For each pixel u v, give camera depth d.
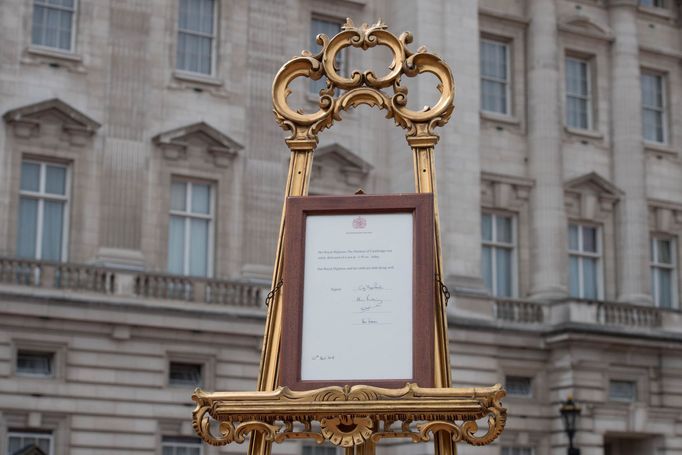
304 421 4.98
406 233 5.21
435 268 5.21
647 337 43.00
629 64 47.50
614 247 46.22
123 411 35.41
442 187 41.78
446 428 4.89
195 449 36.75
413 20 42.41
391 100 5.61
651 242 47.50
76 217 35.81
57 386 34.50
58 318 34.53
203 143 38.47
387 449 40.00
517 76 45.66
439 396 4.85
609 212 46.34
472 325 41.00
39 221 35.56
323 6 41.97
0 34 35.72
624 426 42.47
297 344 5.09
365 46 5.69
